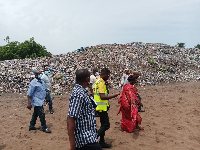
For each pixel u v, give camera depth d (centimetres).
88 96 307
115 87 1443
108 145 516
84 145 292
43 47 3306
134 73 759
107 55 2031
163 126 662
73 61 1803
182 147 514
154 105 929
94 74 773
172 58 2320
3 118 791
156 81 1684
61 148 523
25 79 1466
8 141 573
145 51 2378
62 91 1323
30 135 613
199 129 630
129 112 609
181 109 845
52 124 714
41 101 625
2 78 1459
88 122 297
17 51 3148
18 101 1087
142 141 554
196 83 1669
